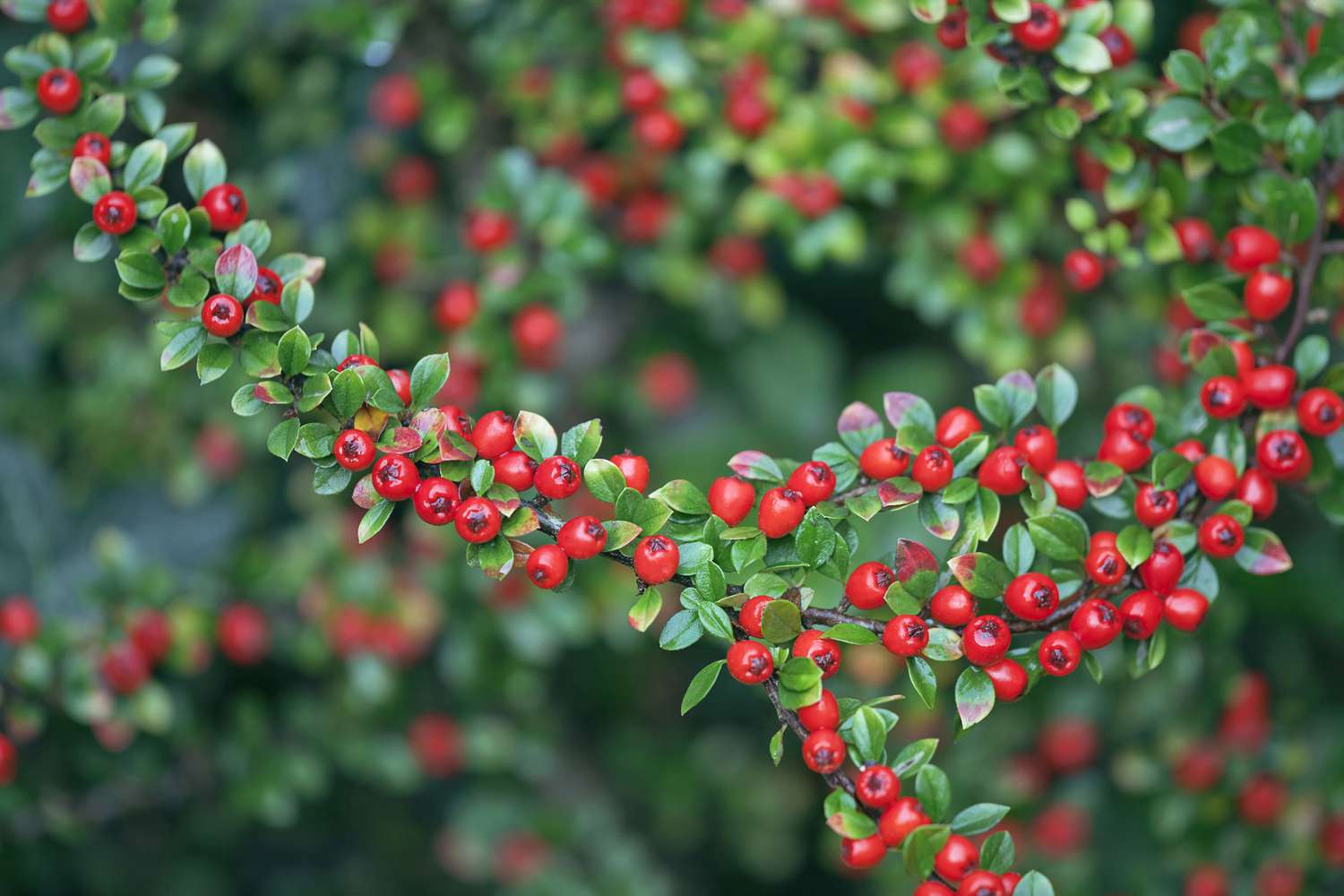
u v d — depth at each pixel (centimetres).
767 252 101
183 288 60
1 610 71
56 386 97
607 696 108
